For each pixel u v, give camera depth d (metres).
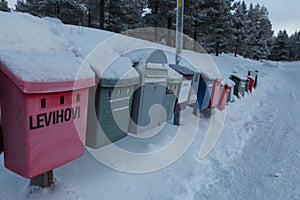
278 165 3.45
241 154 3.77
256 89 11.62
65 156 1.97
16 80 1.54
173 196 2.36
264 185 2.86
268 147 4.18
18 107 1.63
